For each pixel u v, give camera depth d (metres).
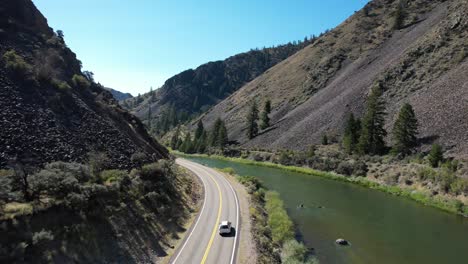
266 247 25.78
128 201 26.95
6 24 37.28
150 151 45.03
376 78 89.25
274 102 130.00
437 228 33.41
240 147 104.88
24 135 25.33
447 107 60.88
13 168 21.38
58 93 32.94
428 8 132.50
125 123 44.34
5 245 16.22
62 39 47.19
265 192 47.94
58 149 26.83
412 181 50.34
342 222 34.81
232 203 38.44
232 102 161.62
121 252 21.75
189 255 23.61
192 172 60.47
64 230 19.52
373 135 67.88
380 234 31.28
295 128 96.12
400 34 120.44
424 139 58.56
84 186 22.80
